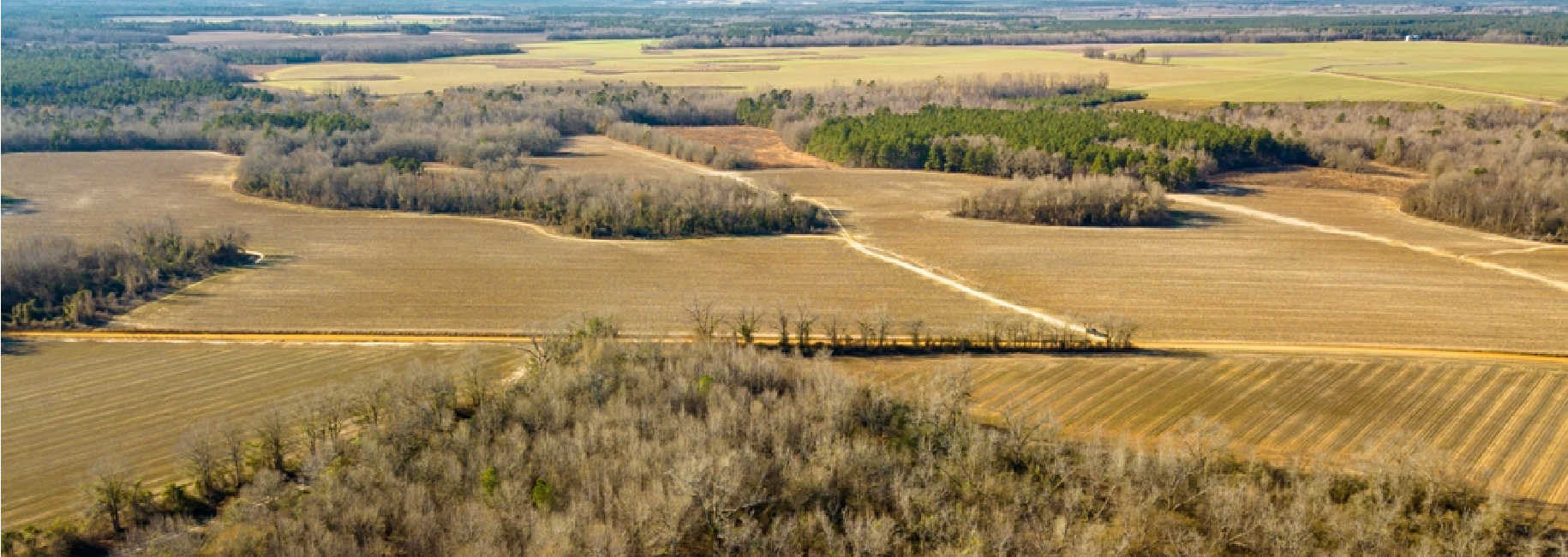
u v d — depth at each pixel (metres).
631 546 68.75
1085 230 156.25
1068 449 82.38
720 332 110.94
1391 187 182.12
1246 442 84.25
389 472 77.44
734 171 199.62
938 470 78.56
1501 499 72.06
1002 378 98.19
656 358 97.38
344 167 178.00
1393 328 111.88
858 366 102.31
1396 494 73.38
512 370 102.31
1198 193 180.62
